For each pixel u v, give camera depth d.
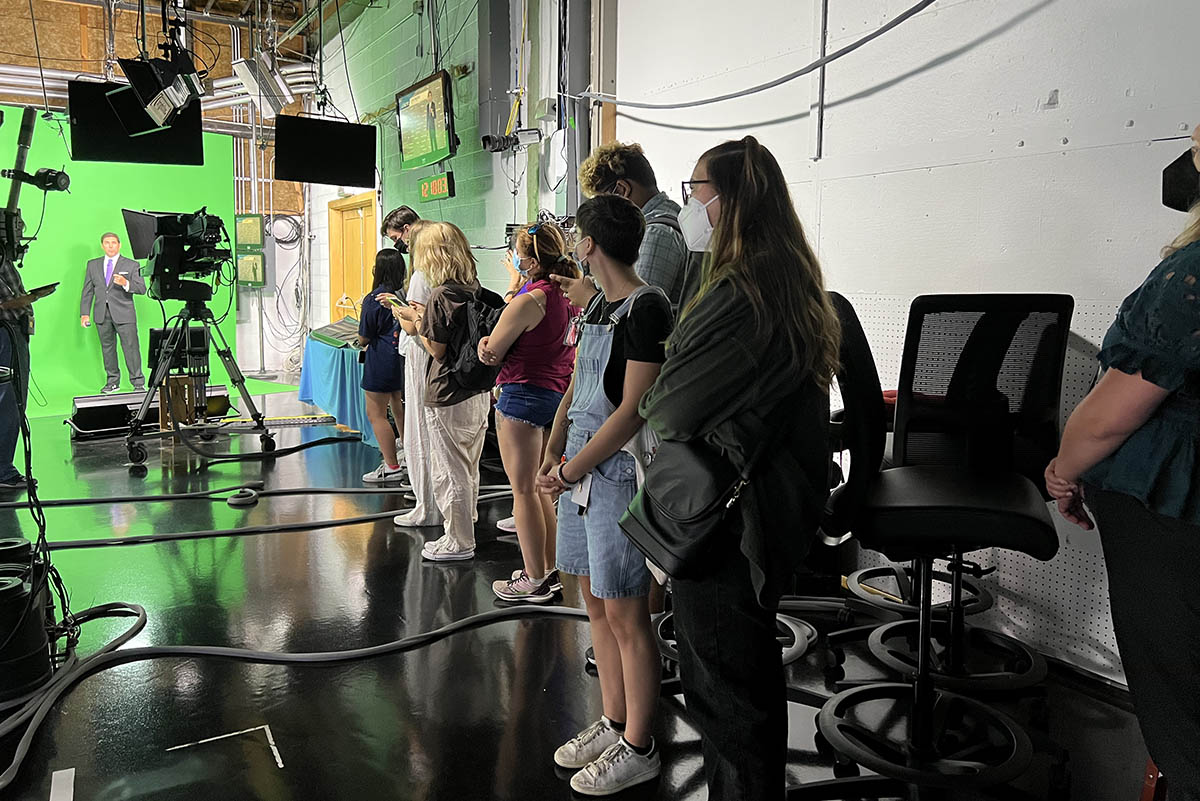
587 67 4.88
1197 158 1.53
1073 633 2.77
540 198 5.57
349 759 2.23
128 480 5.25
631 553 1.99
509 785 2.12
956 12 2.97
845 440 1.83
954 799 2.04
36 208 8.41
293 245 10.99
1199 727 1.28
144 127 6.00
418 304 4.03
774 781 1.59
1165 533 1.30
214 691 2.60
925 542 1.83
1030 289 2.80
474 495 3.84
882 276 3.30
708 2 4.04
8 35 8.77
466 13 6.50
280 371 10.88
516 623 3.12
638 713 2.09
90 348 8.81
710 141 4.09
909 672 2.45
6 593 2.47
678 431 1.52
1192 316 1.21
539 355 3.16
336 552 3.92
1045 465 2.27
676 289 2.52
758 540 1.47
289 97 8.20
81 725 2.39
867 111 3.31
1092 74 2.60
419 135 6.94
